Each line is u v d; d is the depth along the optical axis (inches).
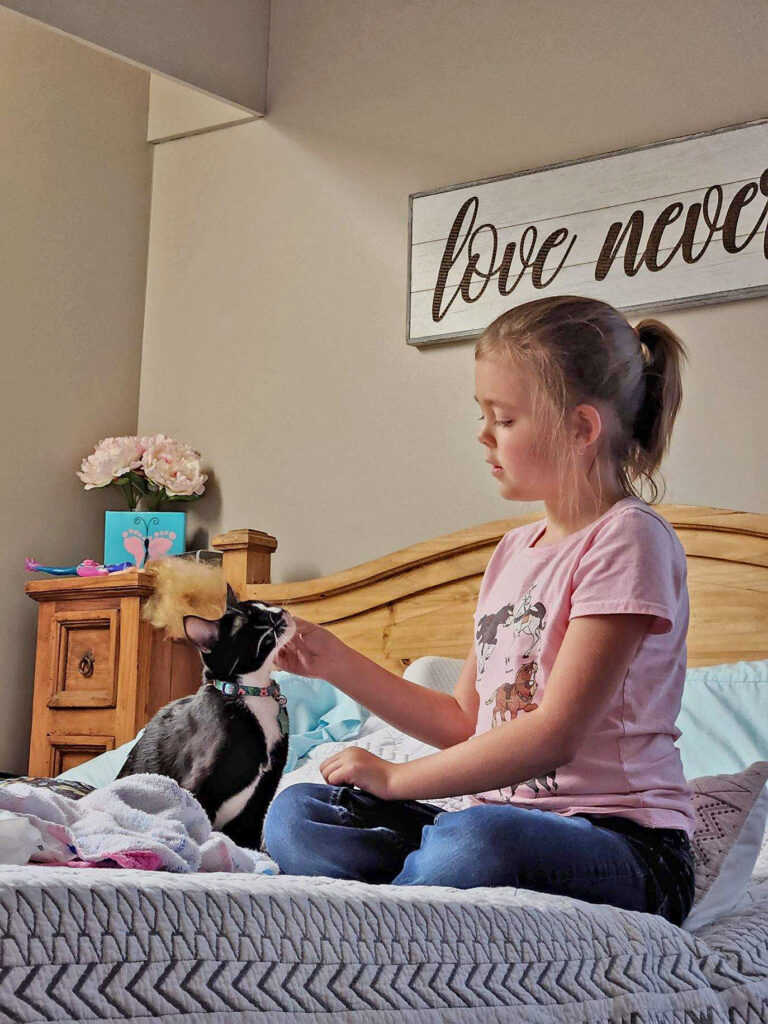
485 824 37.0
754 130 91.5
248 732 58.6
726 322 91.5
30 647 113.0
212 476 117.3
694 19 96.4
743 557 83.4
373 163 112.2
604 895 37.3
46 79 119.7
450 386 104.5
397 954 26.5
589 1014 29.6
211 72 113.7
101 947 20.8
